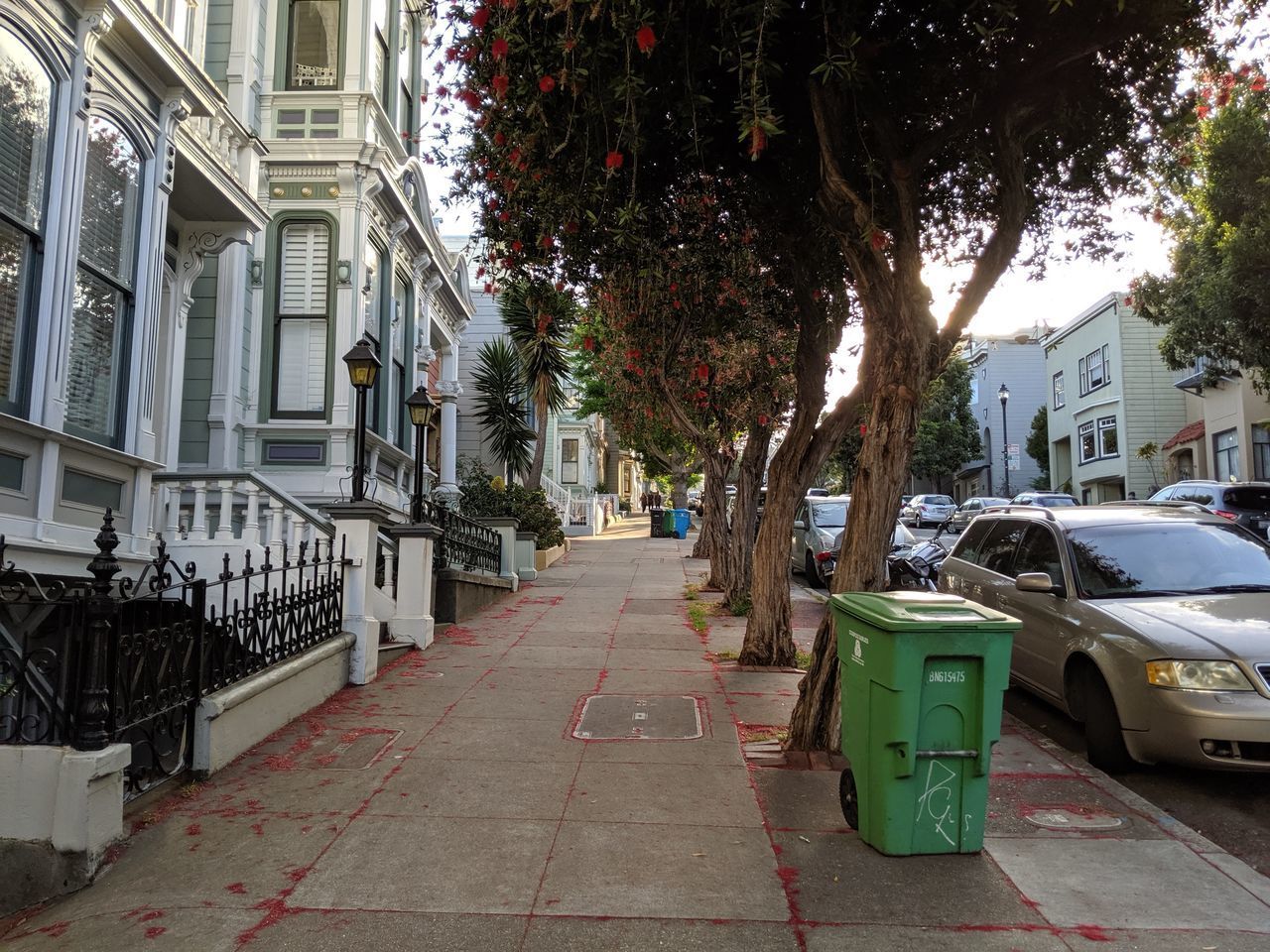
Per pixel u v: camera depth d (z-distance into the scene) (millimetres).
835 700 5820
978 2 5684
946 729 4340
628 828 4707
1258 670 5266
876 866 4258
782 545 8828
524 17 5652
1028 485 48031
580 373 25094
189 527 10023
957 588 8594
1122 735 5703
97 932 3715
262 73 12953
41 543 6512
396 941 3605
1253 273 16469
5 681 4520
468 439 26500
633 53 5777
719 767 5684
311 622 7203
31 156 6676
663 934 3652
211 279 12117
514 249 7695
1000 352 49531
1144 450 32094
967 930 3682
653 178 7719
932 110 7070
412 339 15672
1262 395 25406
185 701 5352
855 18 5719
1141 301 20531
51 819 4223
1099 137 7414
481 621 11469
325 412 12406
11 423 6289
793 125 7051
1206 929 3695
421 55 16047
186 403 11938
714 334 10289
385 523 8859
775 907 3869
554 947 3557
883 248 5812
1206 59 6555
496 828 4711
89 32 7129
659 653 9391
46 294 6742
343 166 12586
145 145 8102
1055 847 4492
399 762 5766
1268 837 4895
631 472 61469
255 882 4133
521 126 6535
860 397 8453
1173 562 6766
